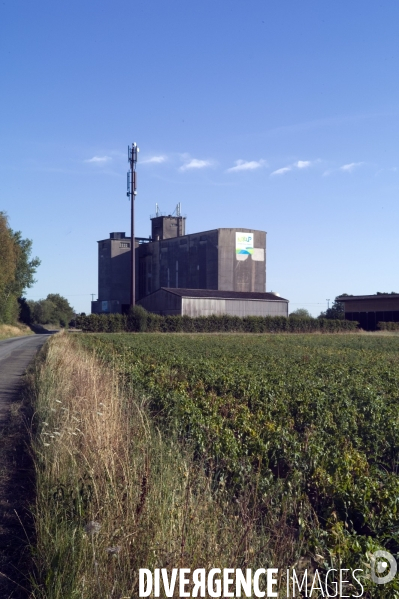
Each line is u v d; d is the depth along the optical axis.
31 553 6.18
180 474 6.98
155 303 82.81
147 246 96.56
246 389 17.06
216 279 86.94
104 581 5.00
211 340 53.50
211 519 5.77
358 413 14.21
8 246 77.00
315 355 35.47
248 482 7.66
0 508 7.88
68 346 32.78
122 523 5.60
